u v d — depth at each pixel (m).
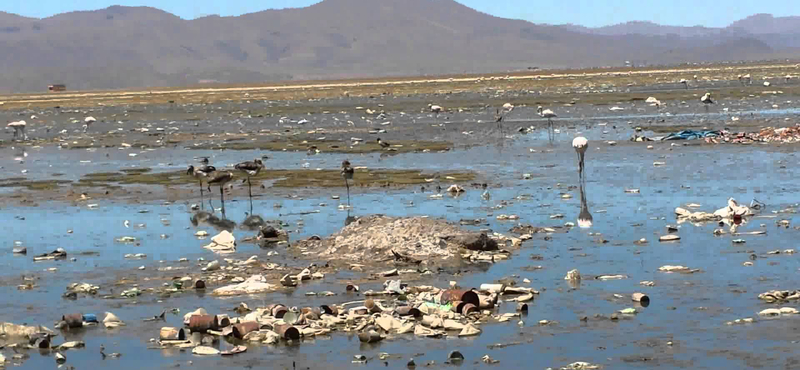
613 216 32.31
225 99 147.12
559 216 32.62
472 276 24.45
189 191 42.53
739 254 25.70
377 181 43.44
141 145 67.62
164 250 29.39
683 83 133.00
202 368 17.95
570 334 19.27
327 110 104.00
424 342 19.16
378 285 23.91
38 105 154.62
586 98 105.44
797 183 37.41
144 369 18.03
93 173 51.16
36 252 29.78
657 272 24.14
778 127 60.25
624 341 18.67
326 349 18.89
